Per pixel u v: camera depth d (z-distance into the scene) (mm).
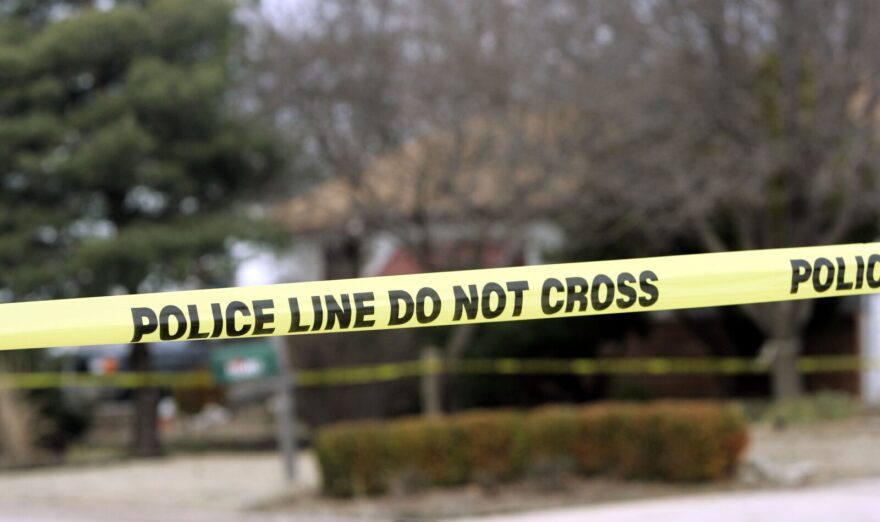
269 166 30125
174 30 27594
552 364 32250
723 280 7293
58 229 27484
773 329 27406
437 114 28578
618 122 25766
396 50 29125
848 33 24016
